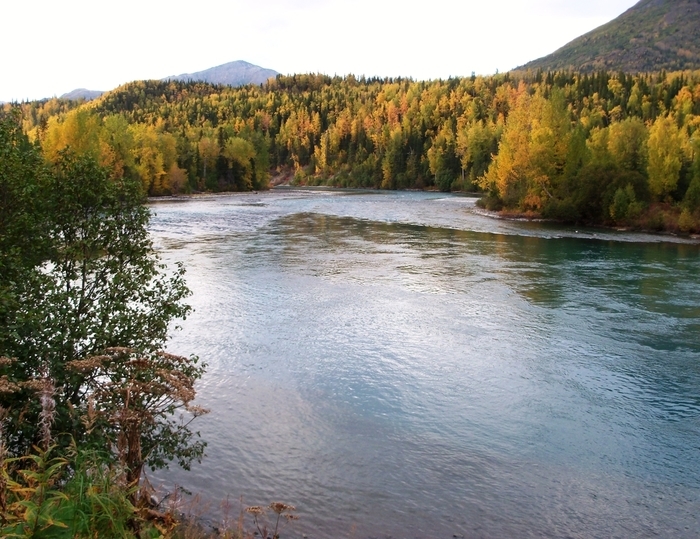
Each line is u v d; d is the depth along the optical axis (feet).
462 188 393.50
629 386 48.49
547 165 194.80
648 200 176.65
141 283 32.30
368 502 31.07
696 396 46.55
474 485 33.22
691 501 32.22
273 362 52.24
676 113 407.85
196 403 43.16
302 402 43.98
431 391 46.75
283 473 33.83
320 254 113.19
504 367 52.47
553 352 56.59
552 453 37.24
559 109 200.23
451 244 130.93
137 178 279.08
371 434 39.24
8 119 32.63
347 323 65.10
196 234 140.97
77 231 32.83
